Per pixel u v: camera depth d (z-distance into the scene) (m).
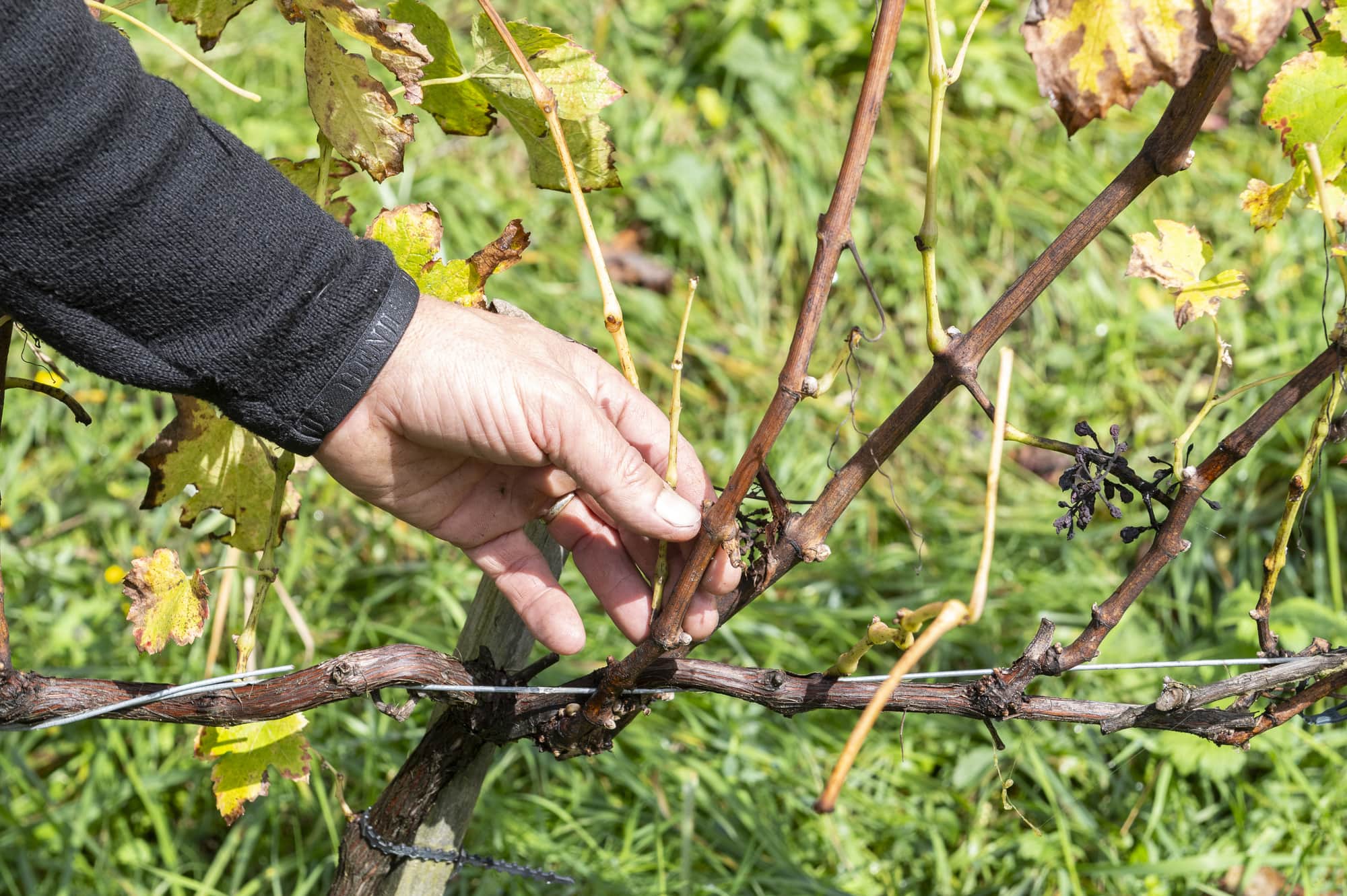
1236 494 2.57
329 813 1.77
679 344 0.87
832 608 2.43
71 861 1.83
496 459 0.90
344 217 1.04
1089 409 2.85
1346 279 0.78
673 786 2.03
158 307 0.81
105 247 0.78
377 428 0.90
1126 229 3.12
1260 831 1.99
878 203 3.17
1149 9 0.60
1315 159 0.68
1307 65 0.73
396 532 2.46
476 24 0.89
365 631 2.26
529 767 2.02
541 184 1.00
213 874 1.80
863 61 3.43
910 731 2.19
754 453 0.75
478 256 0.97
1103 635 0.87
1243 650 2.11
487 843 1.89
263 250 0.82
